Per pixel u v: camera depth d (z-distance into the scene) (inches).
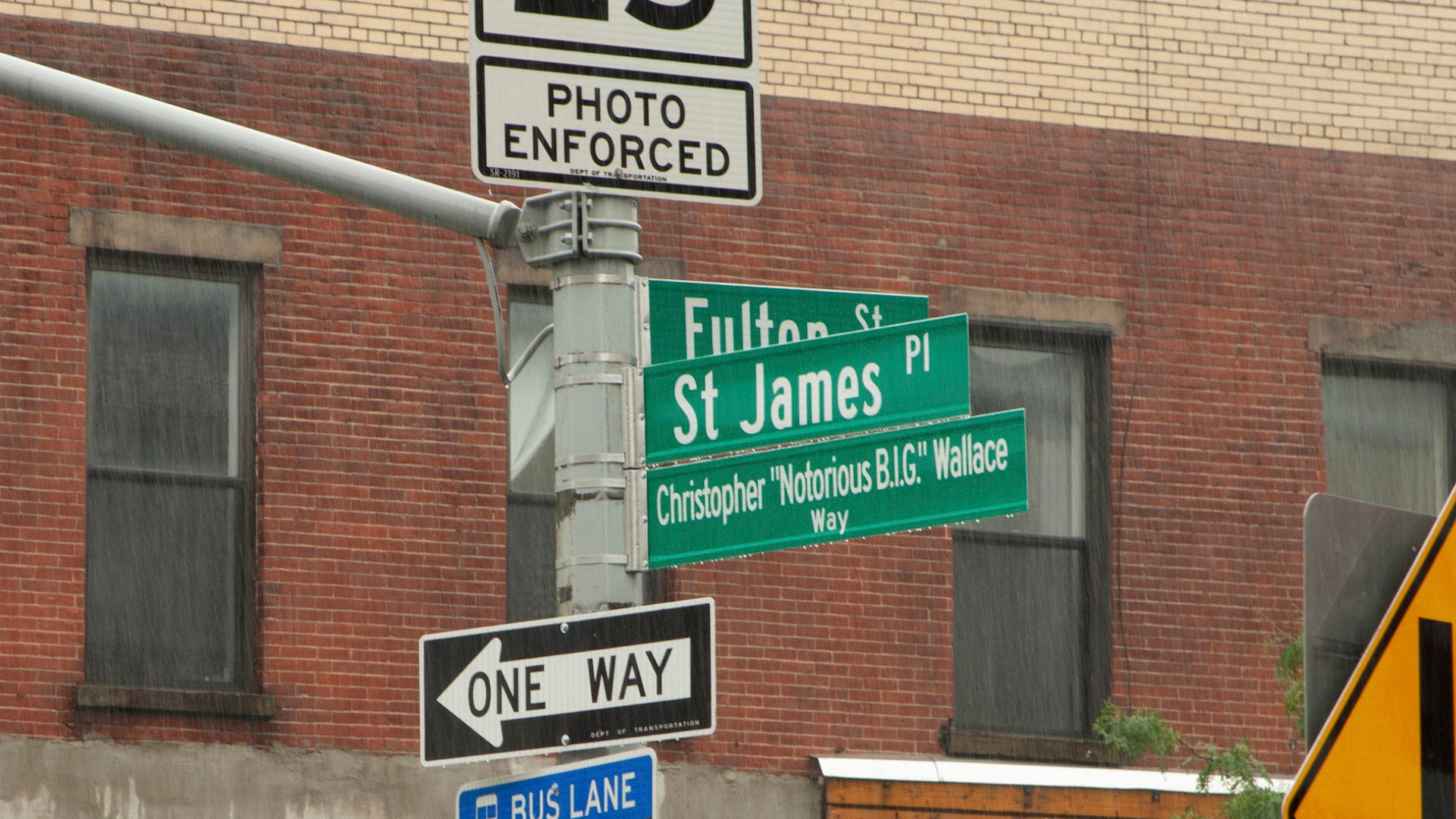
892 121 1720.0
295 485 1550.2
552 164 800.9
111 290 1556.3
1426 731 518.3
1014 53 1763.0
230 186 1566.2
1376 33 1859.0
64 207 1525.6
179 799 1487.5
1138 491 1728.6
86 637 1517.0
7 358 1498.5
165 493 1544.0
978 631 1702.8
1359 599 532.7
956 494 756.6
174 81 1568.7
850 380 783.1
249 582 1541.6
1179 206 1780.3
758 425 793.6
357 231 1589.6
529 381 1620.3
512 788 804.6
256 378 1560.0
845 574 1644.9
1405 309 1818.4
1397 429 1814.7
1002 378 1727.4
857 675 1632.6
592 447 804.0
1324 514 533.0
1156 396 1744.6
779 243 1670.8
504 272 1617.9
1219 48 1817.2
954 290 1707.7
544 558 1611.7
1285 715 1715.1
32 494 1491.1
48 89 839.1
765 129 1686.8
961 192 1726.1
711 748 1588.3
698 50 821.9
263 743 1513.3
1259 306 1782.7
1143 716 1483.8
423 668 824.3
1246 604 1733.5
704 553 790.5
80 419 1507.1
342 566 1550.2
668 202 1648.6
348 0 1619.1
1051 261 1737.2
